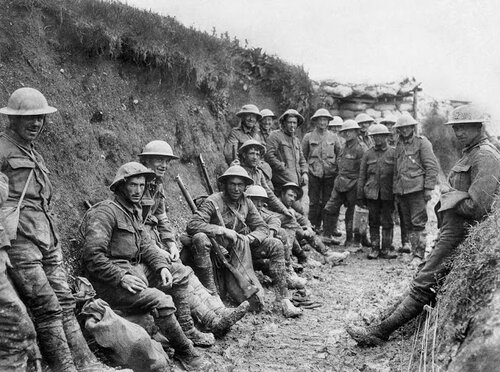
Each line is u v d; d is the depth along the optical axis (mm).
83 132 7199
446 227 5375
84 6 7859
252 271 7328
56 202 6242
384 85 15289
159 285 5645
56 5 7348
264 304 7316
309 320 7023
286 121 11125
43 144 6469
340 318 7102
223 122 10906
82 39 7559
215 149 10336
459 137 5434
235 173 7371
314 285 8633
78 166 6883
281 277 7441
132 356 4758
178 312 5789
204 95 10469
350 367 5352
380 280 9008
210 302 6281
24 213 4555
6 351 4012
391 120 13234
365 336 5738
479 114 5293
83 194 6730
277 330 6605
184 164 9453
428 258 5551
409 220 10391
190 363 5320
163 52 9062
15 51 6547
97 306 4906
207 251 6953
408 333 5734
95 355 4926
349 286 8656
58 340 4480
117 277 5227
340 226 13648
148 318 5309
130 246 5535
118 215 5504
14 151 4664
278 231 8469
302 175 11367
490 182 5129
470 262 4594
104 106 7805
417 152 10094
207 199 7477
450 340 4410
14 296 4082
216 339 6125
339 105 15289
